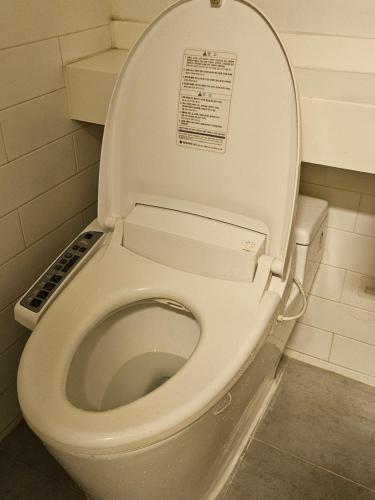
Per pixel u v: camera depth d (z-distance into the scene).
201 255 0.83
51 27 0.93
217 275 0.83
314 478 1.01
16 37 0.85
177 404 0.64
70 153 1.07
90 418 0.62
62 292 0.85
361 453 1.06
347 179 1.03
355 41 0.90
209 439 0.76
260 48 0.71
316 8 0.90
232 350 0.71
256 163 0.78
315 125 0.81
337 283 1.18
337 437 1.09
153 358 0.98
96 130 1.14
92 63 1.00
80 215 1.17
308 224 0.95
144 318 0.95
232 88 0.75
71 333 0.77
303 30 0.94
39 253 1.06
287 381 1.24
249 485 0.99
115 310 0.86
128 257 0.89
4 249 0.96
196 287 0.82
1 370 1.03
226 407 0.76
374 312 1.16
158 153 0.86
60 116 1.01
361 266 1.13
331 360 1.27
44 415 0.64
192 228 0.84
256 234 0.81
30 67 0.90
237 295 0.80
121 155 0.90
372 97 0.78
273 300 0.79
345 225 1.09
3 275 0.97
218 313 0.77
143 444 0.61
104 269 0.88
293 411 1.15
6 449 1.07
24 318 0.84
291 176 0.75
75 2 0.97
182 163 0.84
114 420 0.62
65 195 1.09
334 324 1.23
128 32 1.09
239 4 0.71
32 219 1.01
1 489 0.99
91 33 1.04
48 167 1.02
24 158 0.95
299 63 0.97
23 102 0.91
